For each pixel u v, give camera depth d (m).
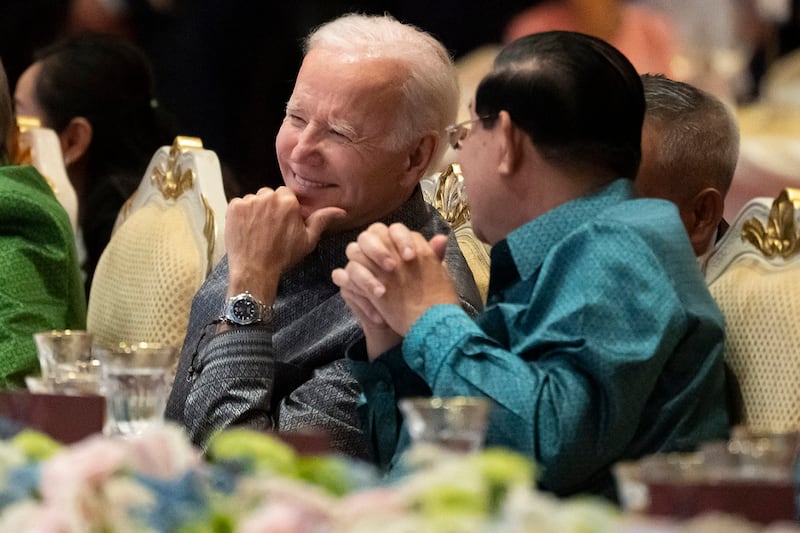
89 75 10.18
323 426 6.22
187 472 3.39
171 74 15.66
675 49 15.79
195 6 15.62
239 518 3.33
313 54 6.72
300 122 6.70
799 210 5.75
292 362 6.53
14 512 3.35
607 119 5.38
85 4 15.22
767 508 3.48
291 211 6.54
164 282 7.68
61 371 5.01
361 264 5.36
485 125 5.50
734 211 12.80
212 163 7.83
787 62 15.67
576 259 5.20
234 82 15.59
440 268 5.35
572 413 4.96
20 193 7.47
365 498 3.22
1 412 4.71
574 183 5.43
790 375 5.56
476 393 5.04
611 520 3.12
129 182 10.14
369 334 5.45
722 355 5.41
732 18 15.97
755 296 5.77
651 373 5.04
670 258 5.26
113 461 3.32
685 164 6.39
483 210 5.57
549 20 15.95
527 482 3.26
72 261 7.67
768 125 13.73
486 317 5.35
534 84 5.38
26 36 14.62
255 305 6.40
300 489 3.26
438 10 16.14
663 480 3.47
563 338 5.06
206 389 6.28
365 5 15.86
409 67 6.62
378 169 6.62
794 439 3.71
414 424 3.77
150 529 3.30
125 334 7.87
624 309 5.07
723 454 3.65
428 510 3.15
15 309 7.18
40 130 9.00
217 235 7.53
